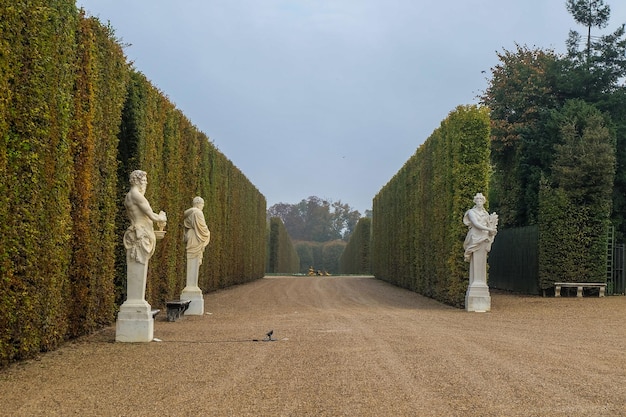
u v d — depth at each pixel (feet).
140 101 45.37
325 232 408.05
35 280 26.86
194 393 21.08
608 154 72.90
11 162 24.86
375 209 139.23
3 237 23.97
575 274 71.51
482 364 26.30
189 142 64.64
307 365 26.08
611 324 43.19
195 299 50.78
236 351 29.86
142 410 18.89
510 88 92.17
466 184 58.49
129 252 33.76
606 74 85.30
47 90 27.78
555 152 79.82
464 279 57.31
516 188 85.97
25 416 18.17
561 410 19.13
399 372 24.59
